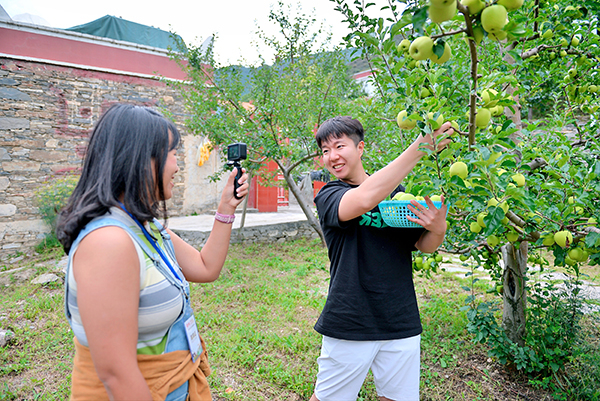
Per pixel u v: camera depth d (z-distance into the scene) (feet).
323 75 19.65
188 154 32.32
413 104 4.27
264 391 8.98
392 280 5.40
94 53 28.40
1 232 23.68
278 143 19.26
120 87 28.53
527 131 7.37
